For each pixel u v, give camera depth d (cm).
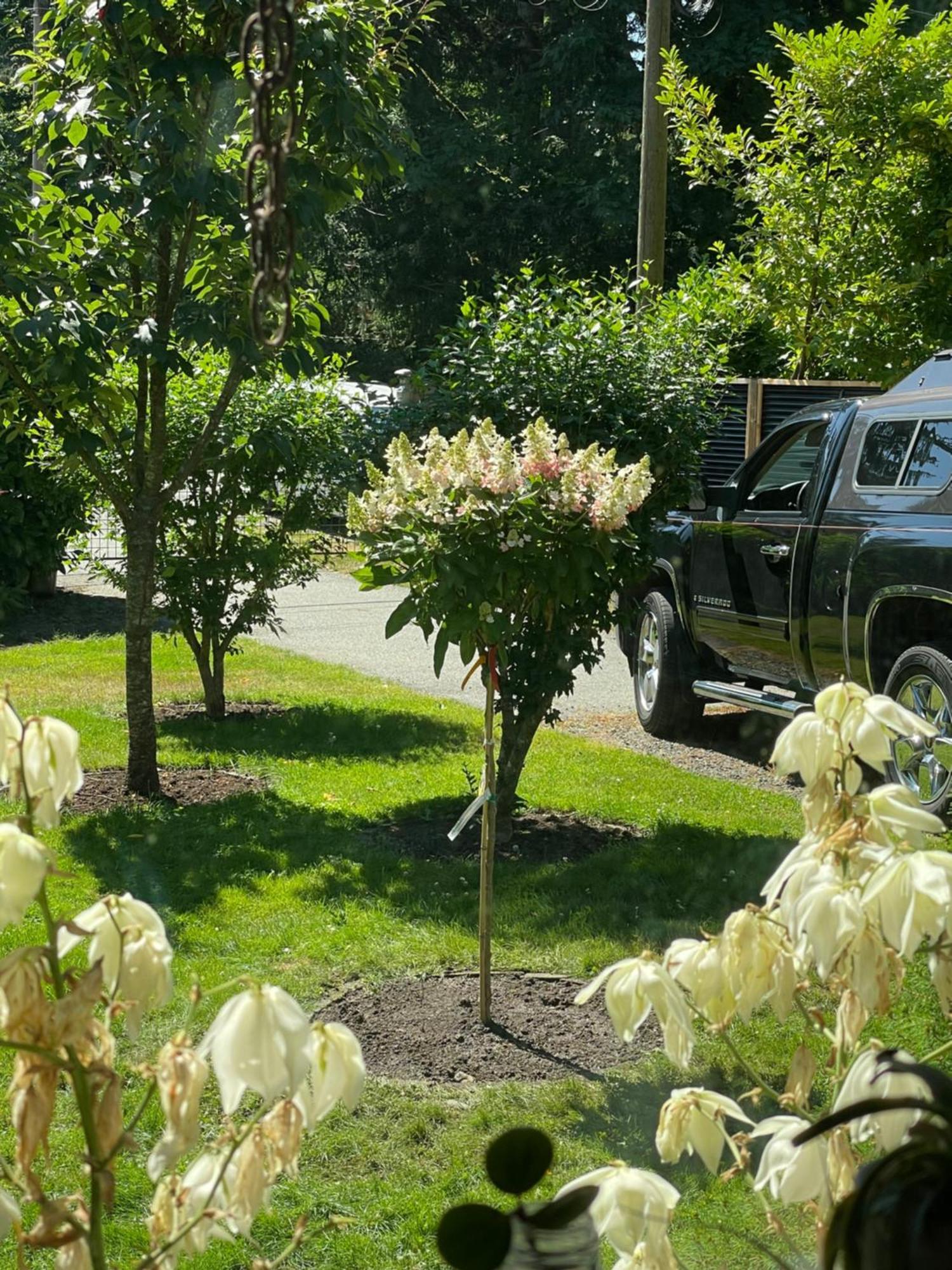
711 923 578
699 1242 334
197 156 679
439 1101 426
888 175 1221
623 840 712
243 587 1363
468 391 738
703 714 1048
